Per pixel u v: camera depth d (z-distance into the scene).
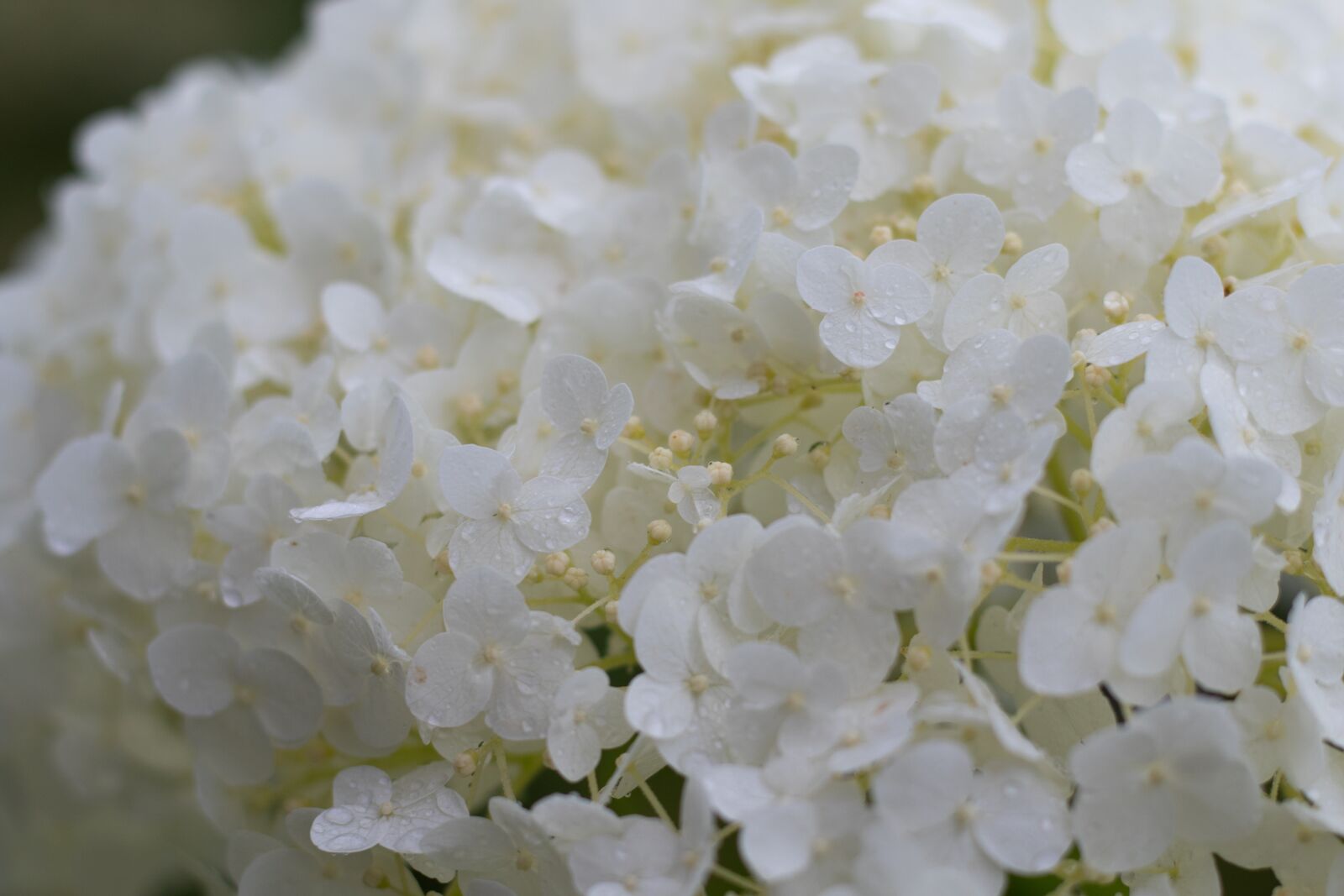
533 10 0.66
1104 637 0.52
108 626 0.58
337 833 0.54
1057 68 0.60
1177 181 0.56
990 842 0.52
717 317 0.56
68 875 0.64
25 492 0.62
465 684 0.54
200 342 0.59
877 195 0.58
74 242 0.65
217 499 0.57
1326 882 0.53
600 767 0.56
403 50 0.65
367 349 0.58
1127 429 0.53
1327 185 0.57
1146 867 0.53
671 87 0.64
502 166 0.63
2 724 0.62
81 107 1.00
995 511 0.53
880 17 0.60
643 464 0.56
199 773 0.56
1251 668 0.52
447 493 0.54
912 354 0.55
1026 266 0.55
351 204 0.61
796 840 0.51
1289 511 0.52
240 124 0.65
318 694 0.55
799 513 0.55
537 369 0.57
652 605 0.53
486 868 0.54
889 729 0.52
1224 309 0.54
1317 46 0.61
